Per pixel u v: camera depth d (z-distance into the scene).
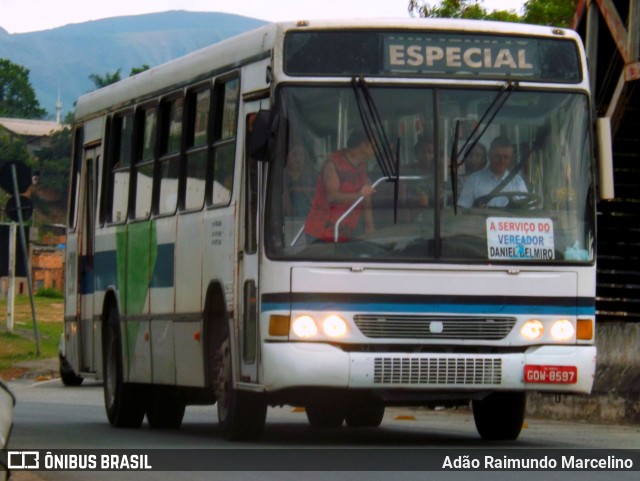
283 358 23.91
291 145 24.30
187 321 28.59
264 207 24.27
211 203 27.64
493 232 24.58
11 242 60.03
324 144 24.38
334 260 24.09
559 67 25.41
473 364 24.22
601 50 43.47
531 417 36.38
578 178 25.16
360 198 24.34
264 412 26.66
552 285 24.75
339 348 24.02
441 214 24.47
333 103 24.52
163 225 30.30
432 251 24.36
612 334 34.94
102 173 35.03
